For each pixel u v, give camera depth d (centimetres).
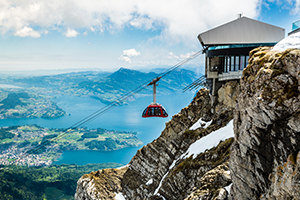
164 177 7650
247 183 2873
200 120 7744
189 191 5781
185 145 7612
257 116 2641
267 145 2597
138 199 7925
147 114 5459
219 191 3862
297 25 3272
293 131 2352
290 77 2422
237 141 3052
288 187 2288
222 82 7081
